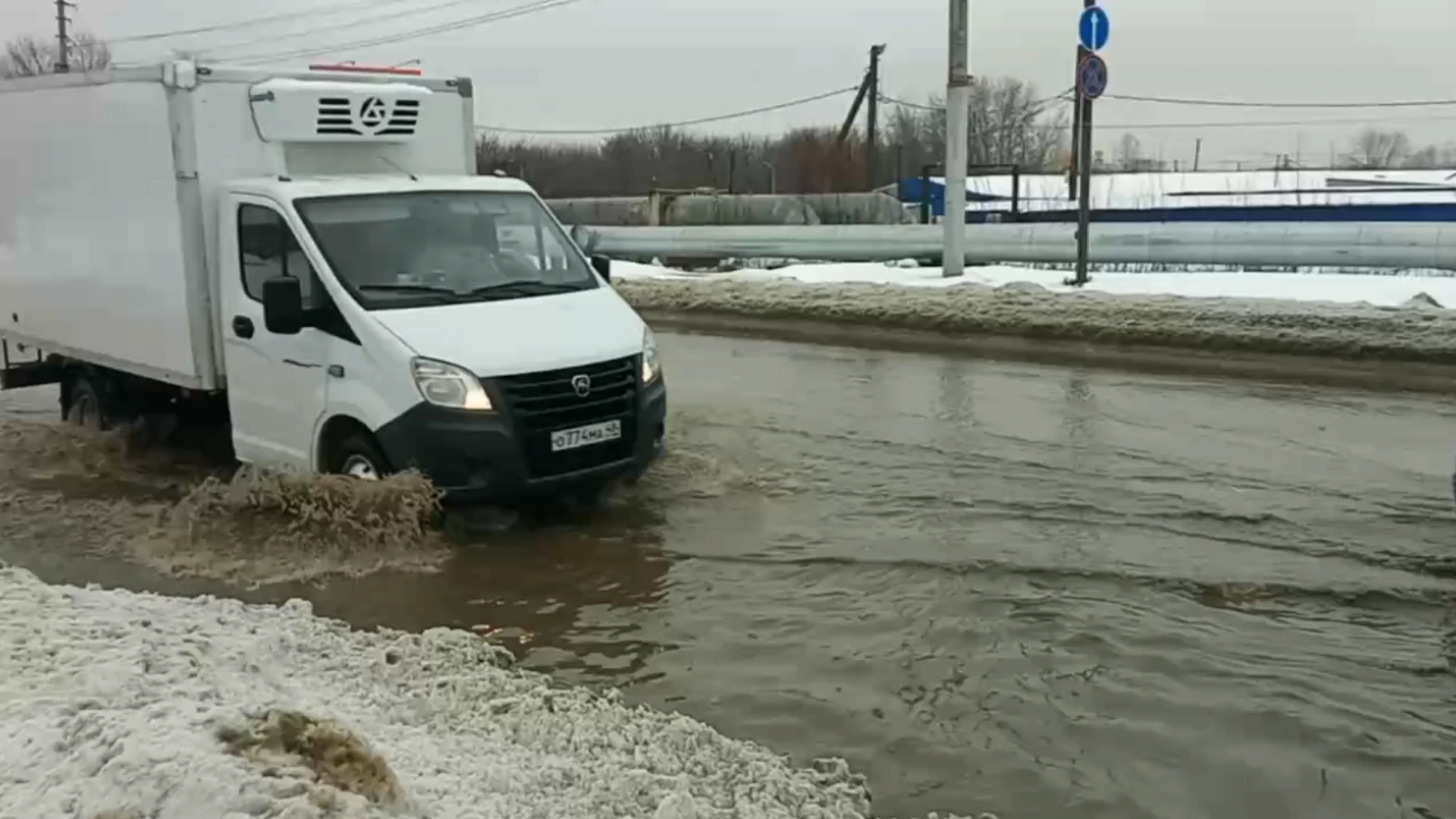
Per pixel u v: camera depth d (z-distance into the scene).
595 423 7.86
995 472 9.18
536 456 7.65
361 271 8.02
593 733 5.07
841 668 5.98
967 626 6.43
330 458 8.14
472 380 7.46
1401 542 7.50
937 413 11.16
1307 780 4.90
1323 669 5.86
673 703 5.64
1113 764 5.04
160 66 8.37
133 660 4.93
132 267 9.16
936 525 8.02
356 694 5.30
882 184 46.88
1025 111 55.69
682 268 23.64
